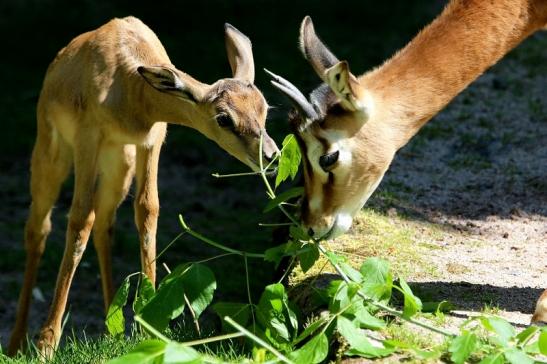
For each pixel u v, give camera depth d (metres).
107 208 11.98
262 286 14.32
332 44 23.89
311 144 8.99
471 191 13.95
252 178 18.75
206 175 18.91
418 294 10.20
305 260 9.78
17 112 21.64
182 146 19.89
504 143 15.66
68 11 26.27
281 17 26.06
